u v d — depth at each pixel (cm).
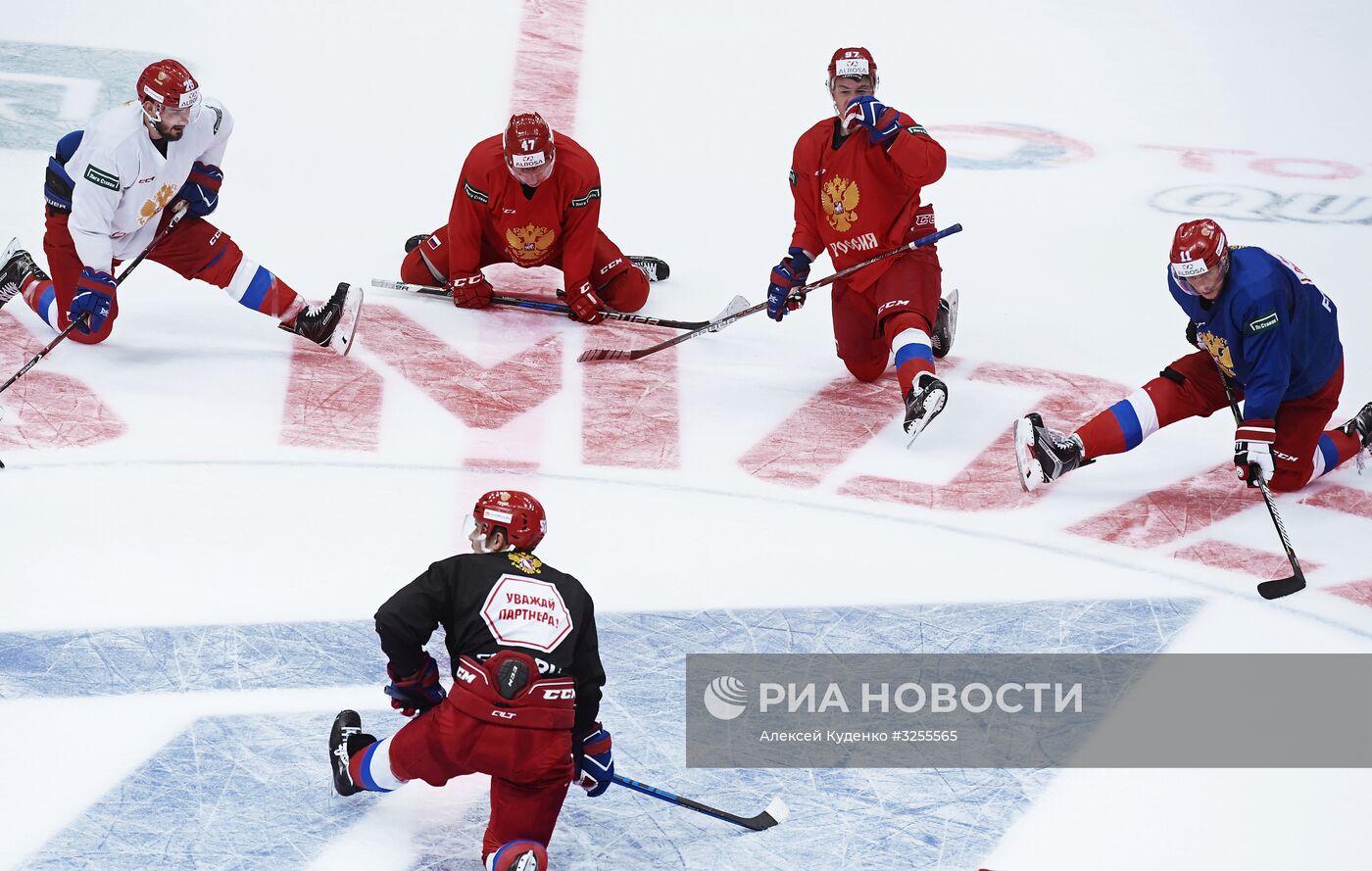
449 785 1698
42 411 2400
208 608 1962
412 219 3281
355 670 1872
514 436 2478
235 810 1622
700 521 2272
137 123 2317
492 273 3109
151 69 2281
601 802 1686
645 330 2909
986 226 3447
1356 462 2534
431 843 1606
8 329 2659
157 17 3919
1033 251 3356
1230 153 3903
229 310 2830
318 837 1597
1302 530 2364
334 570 2069
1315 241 3447
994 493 2425
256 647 1898
